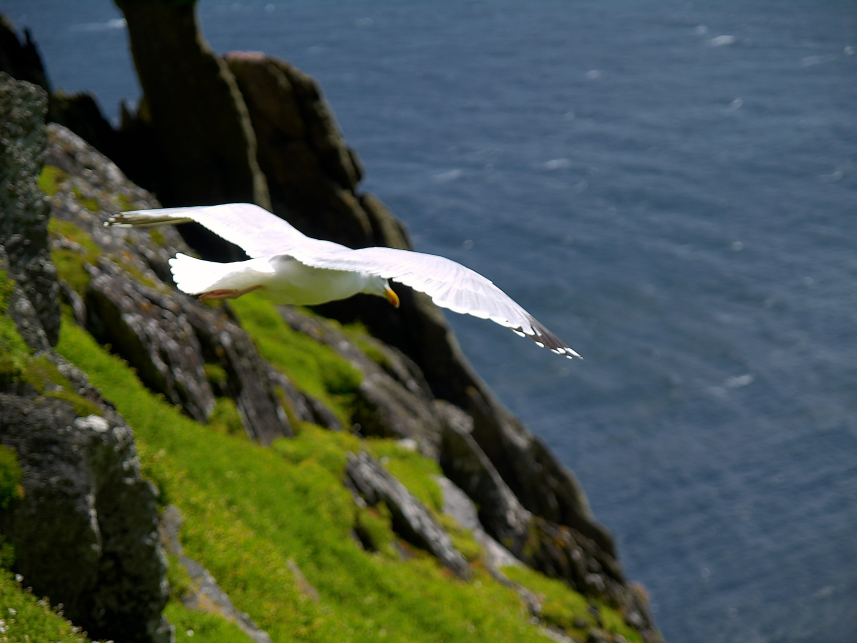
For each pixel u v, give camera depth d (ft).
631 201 517.14
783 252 428.56
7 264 42.39
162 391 68.33
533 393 302.45
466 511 97.71
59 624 34.24
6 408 35.01
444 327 137.69
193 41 111.75
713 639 196.75
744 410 289.94
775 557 220.43
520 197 527.81
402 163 612.29
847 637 194.49
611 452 270.05
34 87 46.11
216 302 83.97
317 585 63.72
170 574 48.73
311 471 76.18
